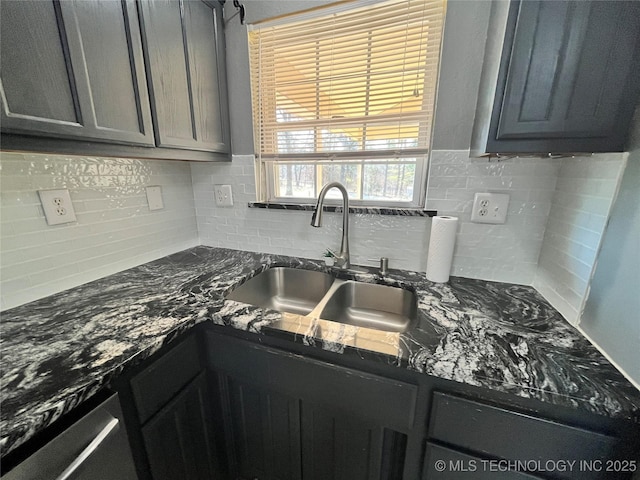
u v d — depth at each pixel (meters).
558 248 0.89
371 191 1.28
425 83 1.07
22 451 0.50
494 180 1.01
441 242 1.05
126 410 0.68
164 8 0.97
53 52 0.69
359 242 1.27
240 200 1.45
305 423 0.89
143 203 1.28
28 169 0.88
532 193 0.98
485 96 0.84
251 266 1.29
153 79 0.95
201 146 1.19
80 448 0.57
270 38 1.23
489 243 1.07
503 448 0.64
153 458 0.76
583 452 0.58
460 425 0.67
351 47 1.12
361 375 0.73
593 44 0.59
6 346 0.70
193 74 1.11
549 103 0.66
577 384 0.58
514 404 0.61
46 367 0.62
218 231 1.55
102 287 1.05
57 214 0.96
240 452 1.04
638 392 0.55
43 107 0.69
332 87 1.19
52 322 0.80
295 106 1.27
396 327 1.12
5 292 0.86
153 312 0.87
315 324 0.80
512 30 0.65
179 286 1.07
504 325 0.80
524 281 1.06
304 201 1.40
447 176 1.07
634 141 0.60
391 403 0.73
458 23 0.94
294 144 1.32
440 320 0.82
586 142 0.65
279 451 0.97
